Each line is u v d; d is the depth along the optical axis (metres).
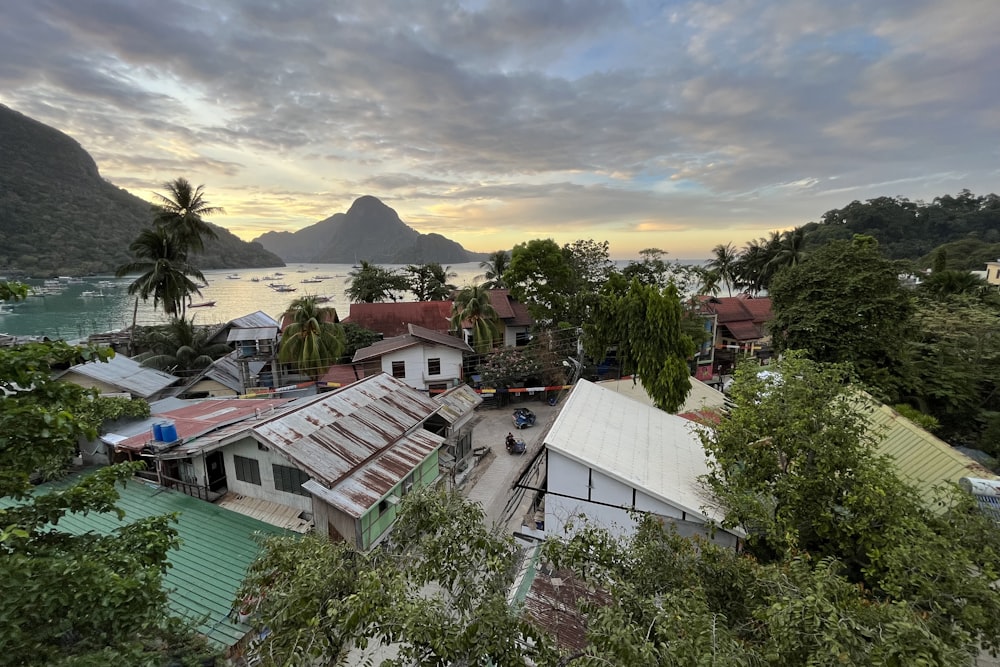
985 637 6.88
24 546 6.06
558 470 14.87
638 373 24.17
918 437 14.70
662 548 7.05
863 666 4.38
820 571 6.03
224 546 13.03
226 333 40.72
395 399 19.84
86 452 17.33
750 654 4.69
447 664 4.82
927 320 24.05
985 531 8.58
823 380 11.20
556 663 5.03
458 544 5.94
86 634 5.82
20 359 5.33
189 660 7.01
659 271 46.47
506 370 33.09
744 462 11.91
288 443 14.30
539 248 40.00
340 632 5.25
